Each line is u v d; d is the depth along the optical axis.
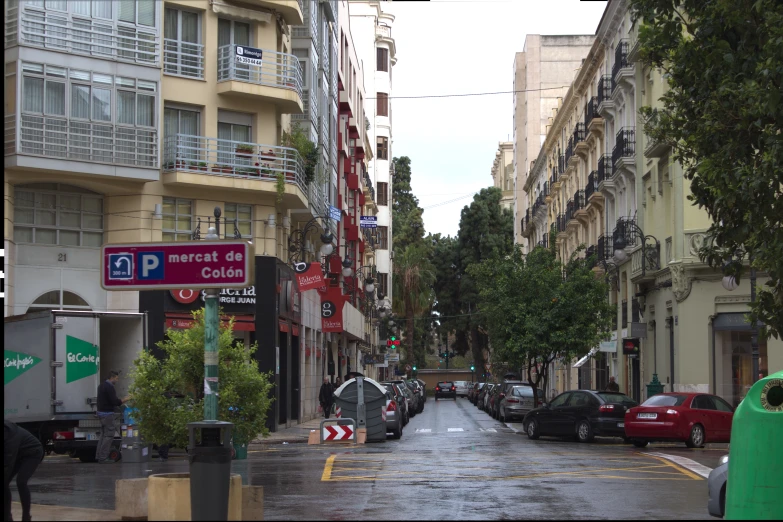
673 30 17.70
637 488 15.91
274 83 35.25
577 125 57.03
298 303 40.38
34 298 30.56
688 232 33.62
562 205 66.94
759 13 15.70
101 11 30.98
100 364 23.88
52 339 21.80
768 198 15.48
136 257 10.54
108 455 21.92
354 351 69.50
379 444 28.25
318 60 44.50
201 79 33.78
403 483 16.67
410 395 49.91
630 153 42.34
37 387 21.89
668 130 18.23
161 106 32.19
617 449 25.42
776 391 9.61
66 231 31.31
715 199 17.44
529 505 13.74
